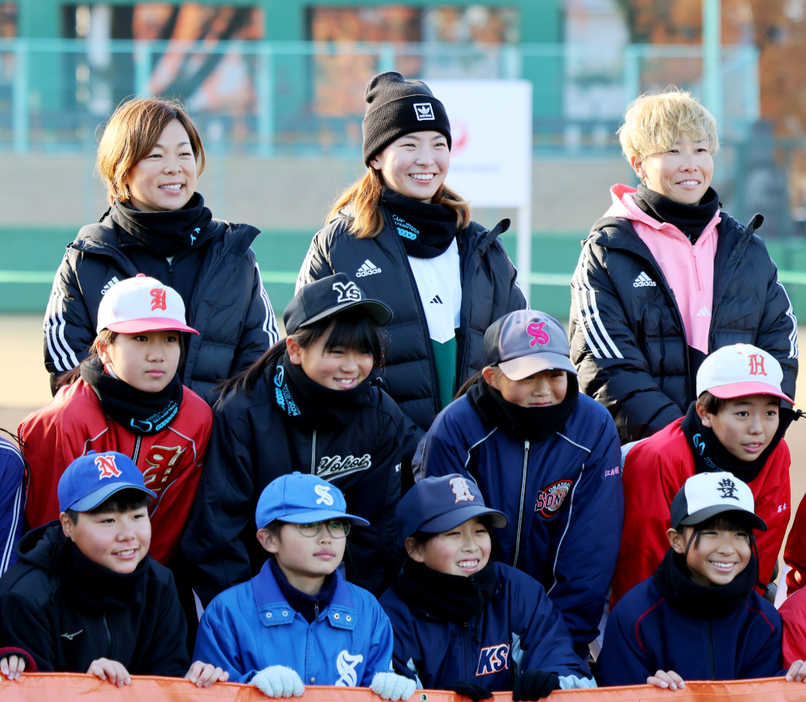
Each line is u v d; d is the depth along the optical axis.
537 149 36.72
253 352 8.38
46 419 7.25
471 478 7.42
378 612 6.94
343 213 8.88
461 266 8.71
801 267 33.69
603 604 7.55
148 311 7.12
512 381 7.27
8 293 34.62
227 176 37.12
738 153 34.75
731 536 6.79
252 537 7.62
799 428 17.56
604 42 52.78
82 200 37.44
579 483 7.57
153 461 7.29
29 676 5.86
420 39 47.19
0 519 7.04
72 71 36.72
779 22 52.06
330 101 36.84
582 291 8.72
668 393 8.57
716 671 6.88
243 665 6.63
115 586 6.40
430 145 8.62
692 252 8.69
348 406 7.25
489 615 7.13
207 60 36.41
